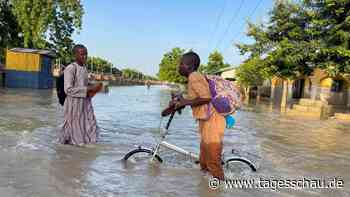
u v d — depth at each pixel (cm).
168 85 9119
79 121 681
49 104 1445
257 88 3816
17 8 3288
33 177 471
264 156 698
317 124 1399
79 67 683
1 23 3494
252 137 944
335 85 3278
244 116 1577
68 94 665
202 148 518
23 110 1177
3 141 669
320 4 1742
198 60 496
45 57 2756
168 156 625
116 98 2370
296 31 1864
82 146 668
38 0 3309
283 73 2002
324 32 1752
